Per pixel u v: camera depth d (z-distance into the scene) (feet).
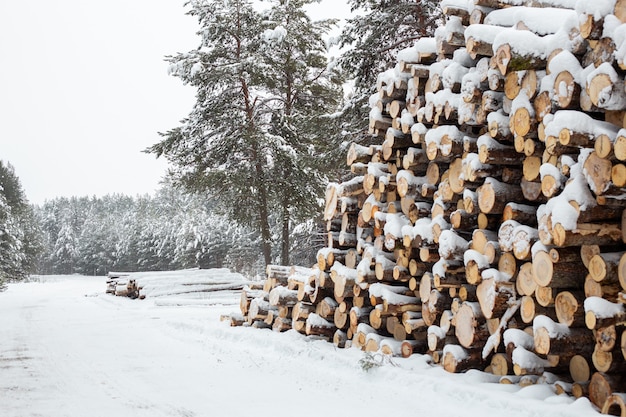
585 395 16.46
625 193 14.69
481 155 19.65
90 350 30.94
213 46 74.08
